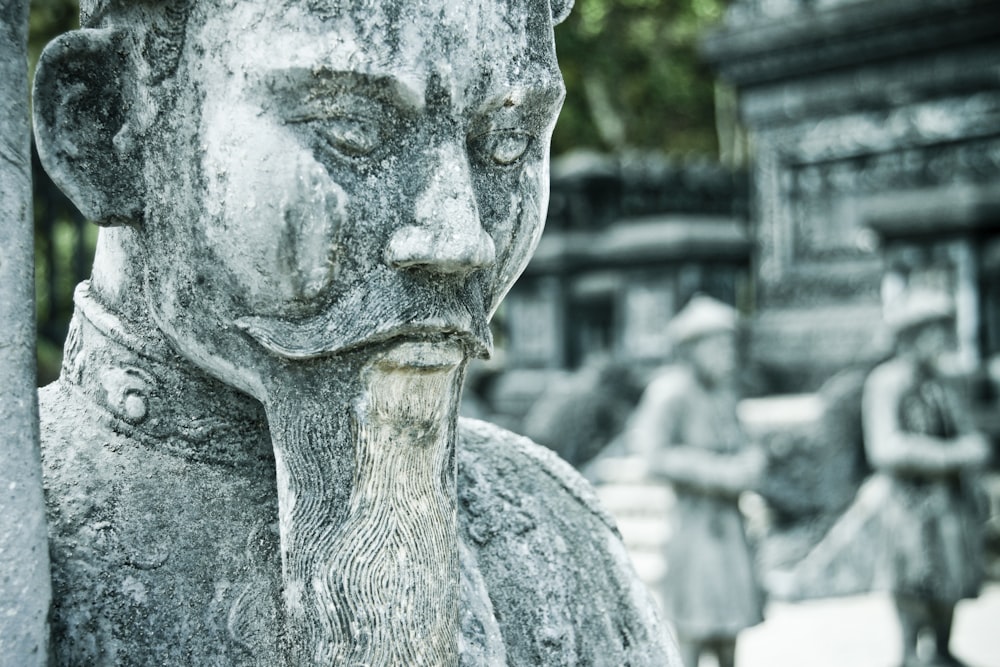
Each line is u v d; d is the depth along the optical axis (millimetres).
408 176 1222
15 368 1157
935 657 6008
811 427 8555
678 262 12391
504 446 1696
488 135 1291
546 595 1525
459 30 1234
